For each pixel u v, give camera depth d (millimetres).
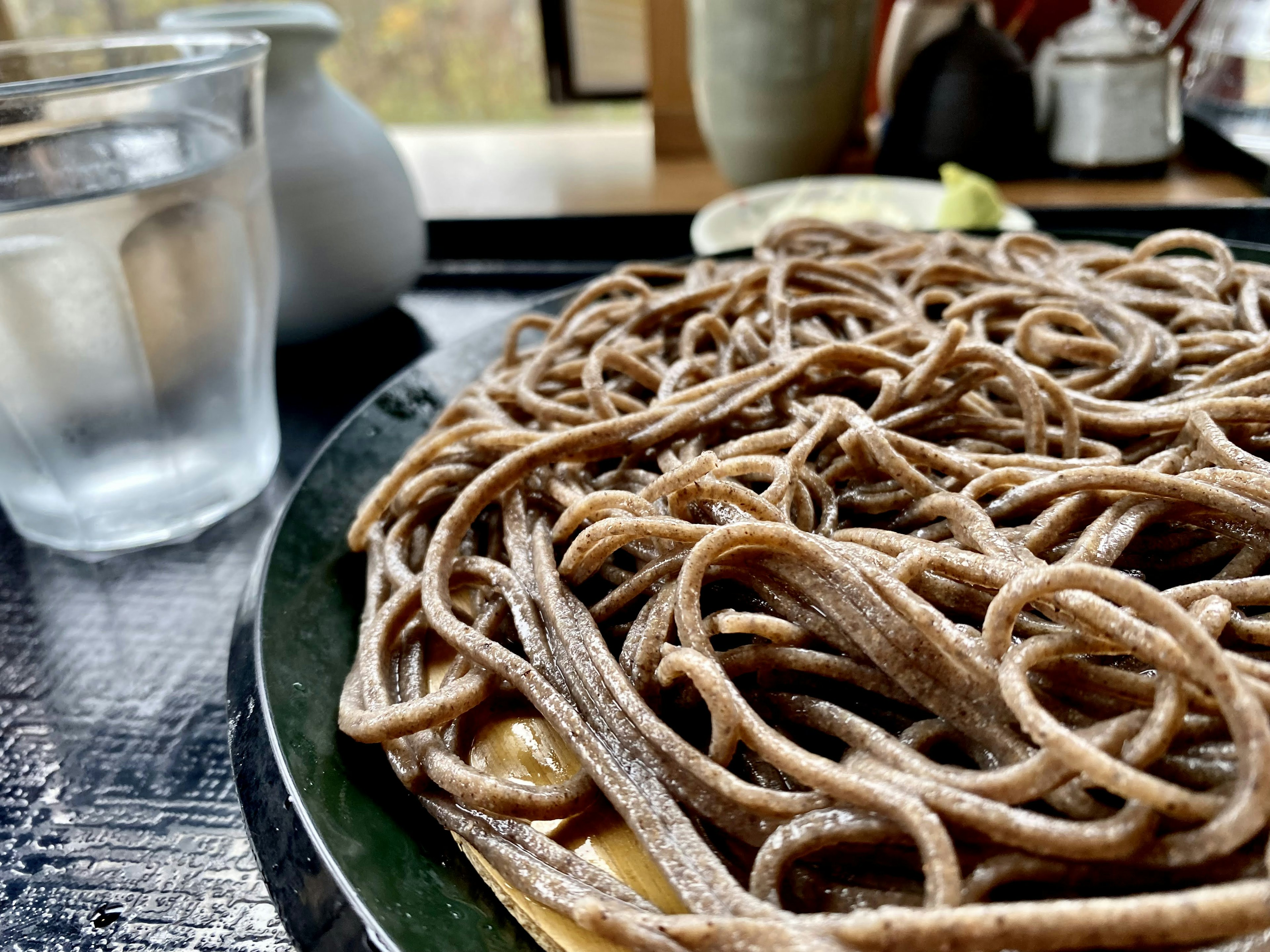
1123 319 169
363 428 188
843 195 327
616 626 133
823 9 327
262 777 116
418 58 525
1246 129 355
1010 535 126
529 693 116
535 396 166
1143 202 329
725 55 344
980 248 215
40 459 192
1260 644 108
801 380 162
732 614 118
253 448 217
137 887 134
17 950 125
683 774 109
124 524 203
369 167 268
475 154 444
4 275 168
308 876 103
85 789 149
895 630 107
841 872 104
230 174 195
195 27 249
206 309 195
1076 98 351
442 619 127
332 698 134
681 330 193
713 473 135
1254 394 145
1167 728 93
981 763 106
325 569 157
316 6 277
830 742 120
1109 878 93
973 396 160
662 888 108
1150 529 135
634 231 347
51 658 175
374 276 275
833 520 137
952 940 81
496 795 111
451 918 103
